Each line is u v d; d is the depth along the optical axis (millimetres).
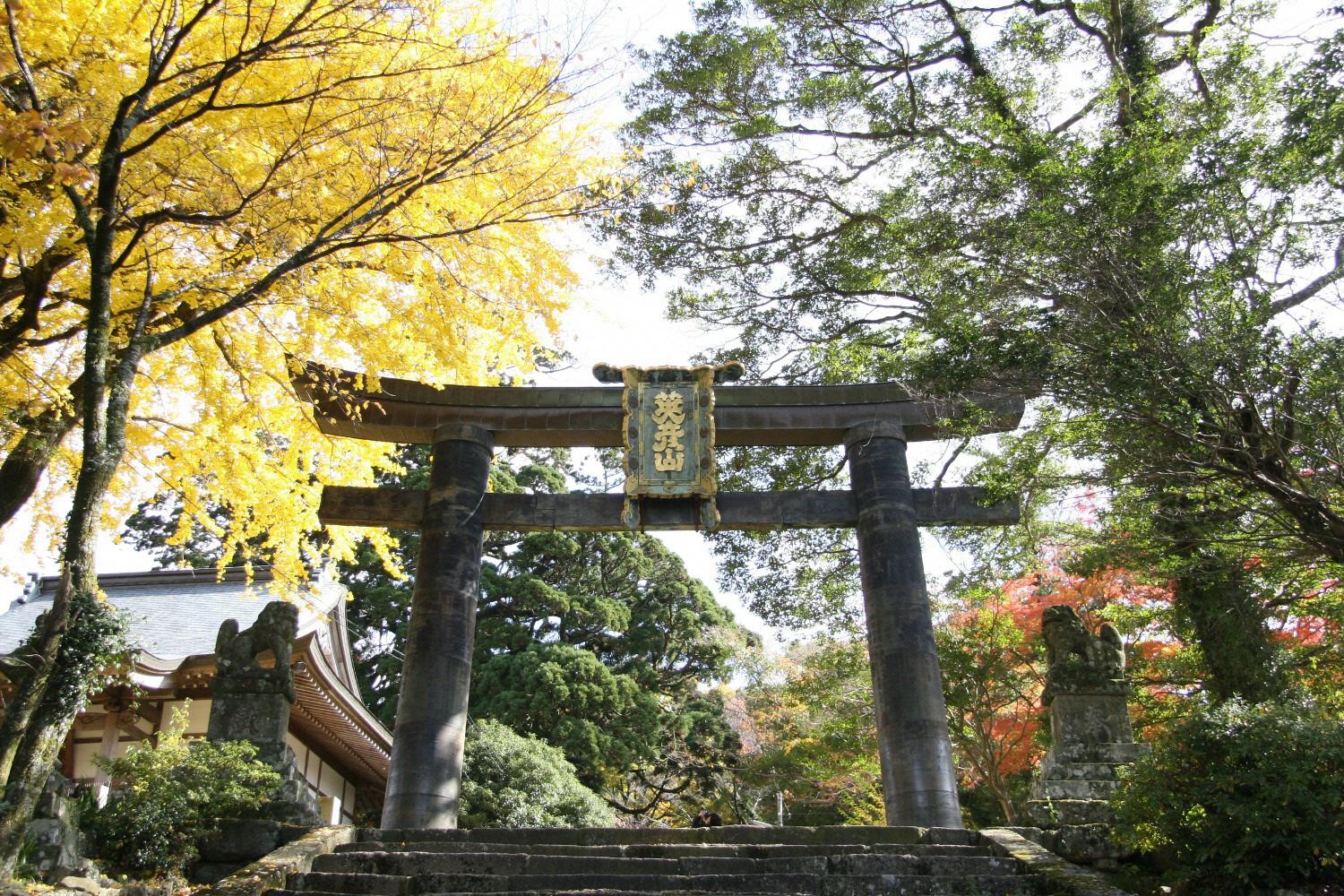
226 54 9523
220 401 12344
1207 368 9672
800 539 18406
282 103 9484
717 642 34125
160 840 10156
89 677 8062
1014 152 12117
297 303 11219
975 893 8461
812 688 20375
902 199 13805
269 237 10445
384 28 10094
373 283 11523
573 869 9117
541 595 32188
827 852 9578
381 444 14742
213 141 10070
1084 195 10820
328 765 22578
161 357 12188
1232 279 10234
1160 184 10453
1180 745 9031
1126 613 16094
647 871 9086
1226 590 13469
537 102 10305
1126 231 10578
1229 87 11859
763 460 18172
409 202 10844
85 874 9477
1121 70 14523
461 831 10070
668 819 31500
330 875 8570
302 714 19641
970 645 18500
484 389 14414
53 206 9578
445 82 10102
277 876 8539
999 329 10641
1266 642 13289
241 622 20719
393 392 14094
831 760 21203
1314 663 13945
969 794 23953
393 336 11875
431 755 11891
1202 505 11336
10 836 7266
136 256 10852
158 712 17969
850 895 8484
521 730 28531
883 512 13547
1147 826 9188
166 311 11039
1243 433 9680
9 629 21016
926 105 16766
